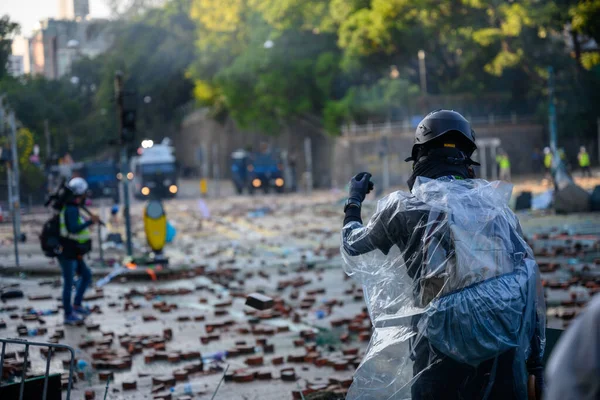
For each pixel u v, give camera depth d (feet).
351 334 40.19
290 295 52.60
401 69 243.40
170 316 46.70
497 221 12.88
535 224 92.63
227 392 29.66
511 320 12.42
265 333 40.40
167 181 209.67
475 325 12.30
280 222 119.96
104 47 353.10
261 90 234.38
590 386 6.65
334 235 97.35
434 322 12.45
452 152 13.71
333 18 222.69
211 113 321.11
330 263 71.31
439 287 12.62
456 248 12.57
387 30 205.26
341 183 231.91
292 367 33.27
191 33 346.54
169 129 398.62
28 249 85.46
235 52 269.85
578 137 225.97
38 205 165.58
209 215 138.72
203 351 36.99
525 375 12.65
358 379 13.33
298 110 237.66
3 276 65.87
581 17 169.68
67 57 298.56
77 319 44.16
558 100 209.56
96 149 297.94
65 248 43.91
